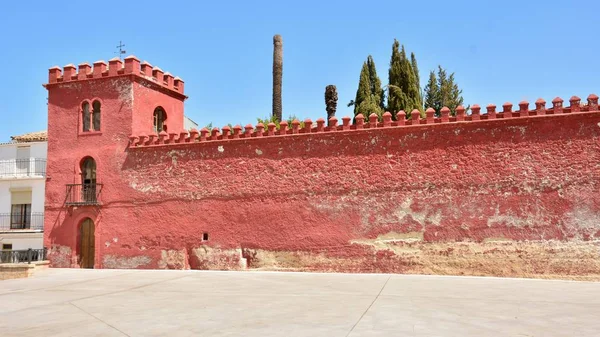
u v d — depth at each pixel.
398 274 20.89
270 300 14.91
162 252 24.66
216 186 24.19
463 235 20.47
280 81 41.66
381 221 21.56
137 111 26.33
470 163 20.69
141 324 11.91
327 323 11.47
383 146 21.89
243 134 24.03
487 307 13.30
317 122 22.84
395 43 37.94
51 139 27.28
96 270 24.69
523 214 19.89
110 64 26.47
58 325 12.13
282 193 23.08
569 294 15.44
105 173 26.08
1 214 33.47
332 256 22.03
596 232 19.05
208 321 12.04
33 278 22.34
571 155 19.67
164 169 25.17
